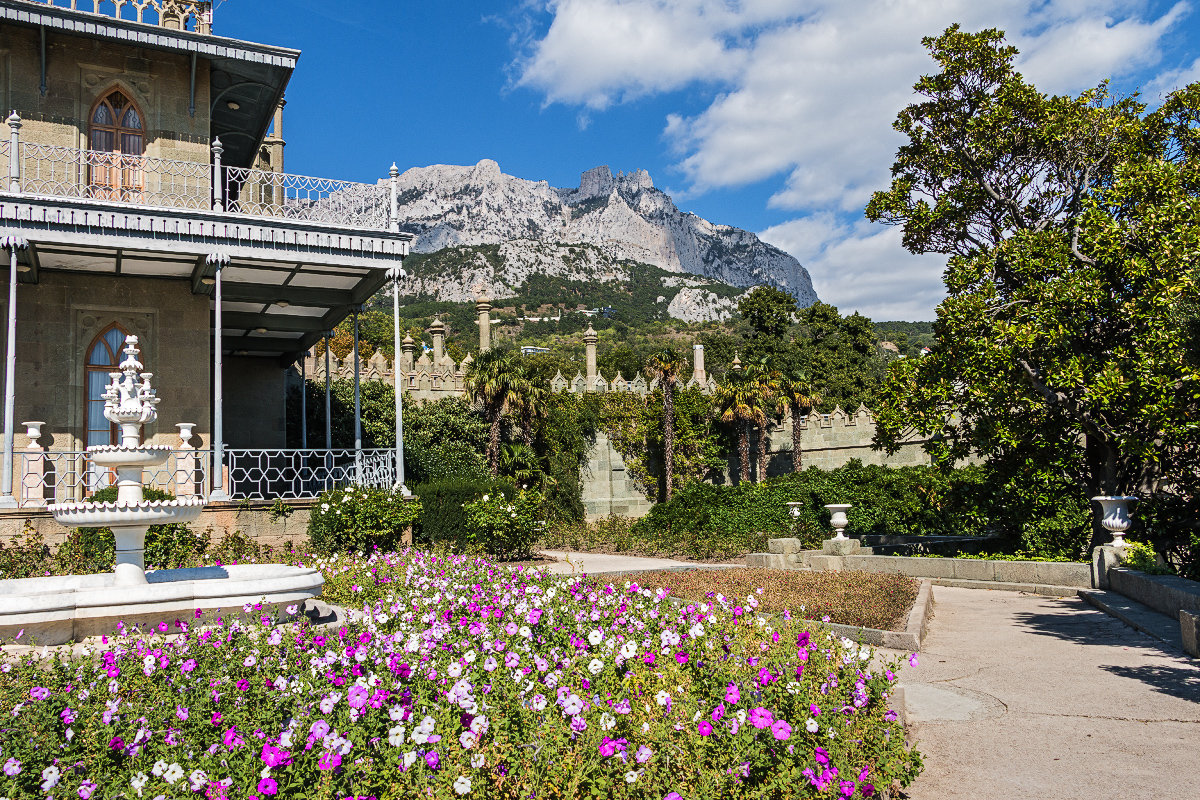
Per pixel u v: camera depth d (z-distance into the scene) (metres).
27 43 15.77
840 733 4.54
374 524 15.15
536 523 19.17
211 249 14.73
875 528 23.33
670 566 17.84
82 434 15.89
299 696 4.59
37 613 6.96
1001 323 14.82
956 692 7.52
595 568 17.31
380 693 4.39
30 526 12.89
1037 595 13.95
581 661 5.42
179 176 16.69
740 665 5.28
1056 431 15.52
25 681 5.02
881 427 17.16
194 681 4.93
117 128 16.52
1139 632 9.97
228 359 22.36
